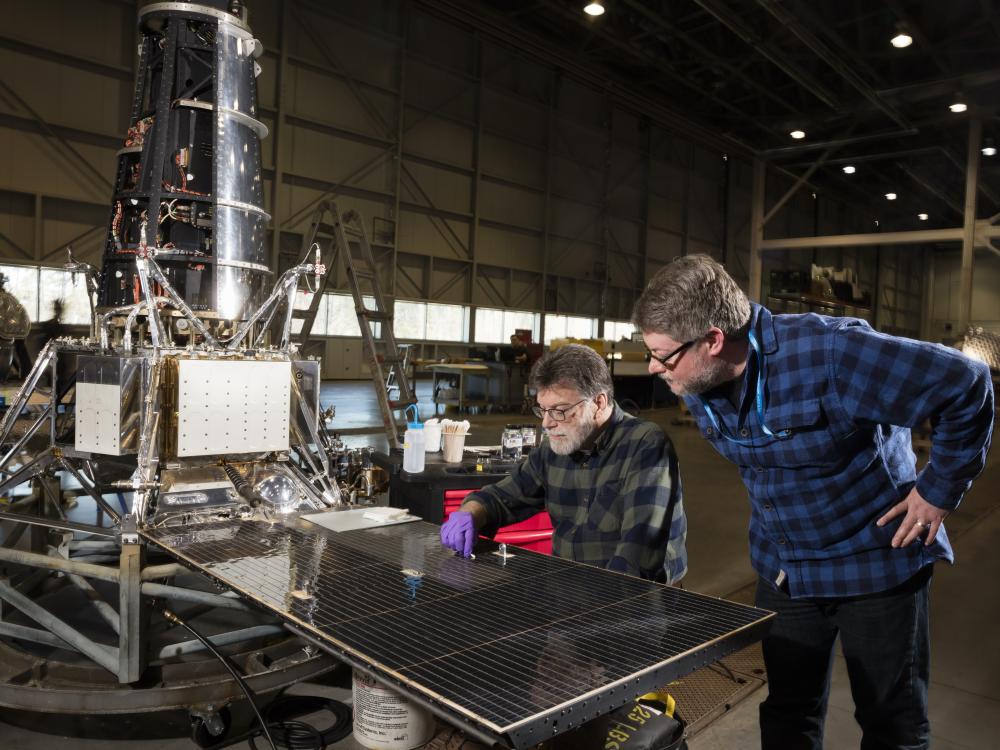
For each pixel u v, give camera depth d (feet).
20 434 9.34
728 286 4.14
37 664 6.77
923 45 34.99
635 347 40.96
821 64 40.68
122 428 6.75
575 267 55.72
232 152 8.21
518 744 2.75
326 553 5.38
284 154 39.65
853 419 4.24
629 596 4.44
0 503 9.23
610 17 41.86
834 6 32.32
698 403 4.70
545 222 53.01
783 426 4.33
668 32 40.98
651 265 60.59
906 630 4.70
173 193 8.04
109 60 33.68
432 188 46.85
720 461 24.18
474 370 34.96
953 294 96.78
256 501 6.78
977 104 41.27
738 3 35.01
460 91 47.11
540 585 4.64
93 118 33.58
